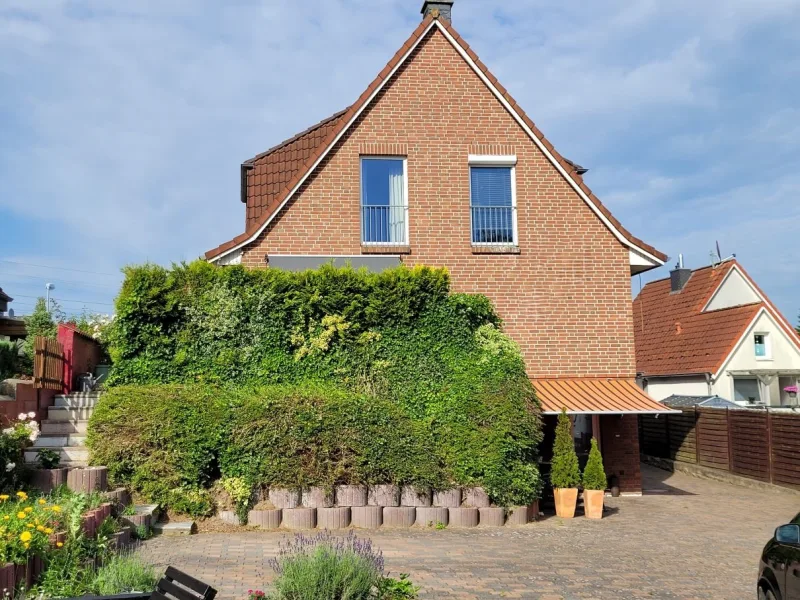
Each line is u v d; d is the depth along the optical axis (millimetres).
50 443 15125
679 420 28625
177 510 13820
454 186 19938
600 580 10805
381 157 19922
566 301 19984
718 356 31672
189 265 16812
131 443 13969
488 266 19750
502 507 15445
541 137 20297
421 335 17109
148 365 16141
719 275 36344
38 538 8344
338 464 14625
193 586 6238
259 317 16766
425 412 16594
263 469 14289
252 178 22891
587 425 21031
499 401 15992
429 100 20156
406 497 14922
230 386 16391
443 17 21875
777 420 22391
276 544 12359
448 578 10562
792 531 8398
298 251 19172
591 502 16797
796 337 32156
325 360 16859
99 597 6375
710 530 15570
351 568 8234
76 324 24000
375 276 17281
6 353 18703
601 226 20391
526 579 10680
